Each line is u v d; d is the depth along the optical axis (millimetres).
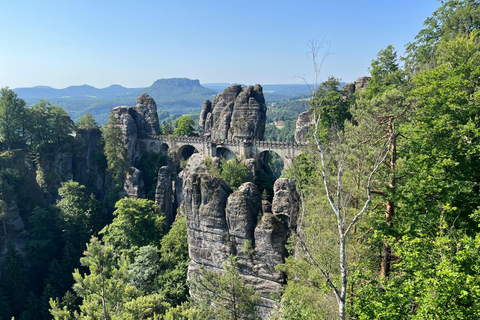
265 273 40031
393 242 21797
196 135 125438
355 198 27953
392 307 18438
